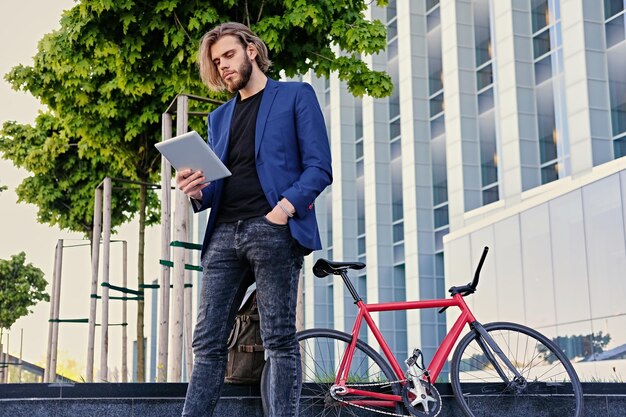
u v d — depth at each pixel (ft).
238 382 15.17
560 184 71.51
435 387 16.35
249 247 10.64
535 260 70.23
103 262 32.01
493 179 84.69
